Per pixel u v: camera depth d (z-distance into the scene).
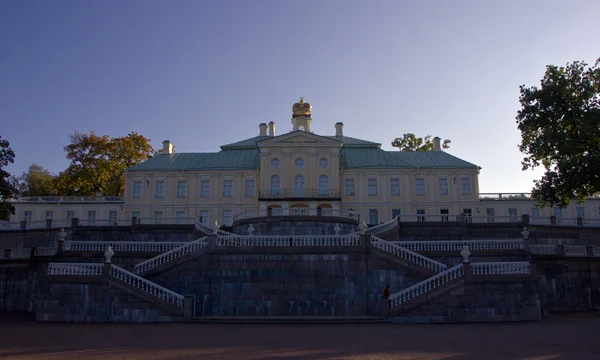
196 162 63.03
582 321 26.19
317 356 16.64
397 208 59.41
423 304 25.67
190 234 42.50
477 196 59.44
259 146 59.97
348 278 28.64
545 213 60.25
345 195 59.91
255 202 59.72
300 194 58.88
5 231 47.16
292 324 25.02
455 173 59.94
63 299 26.48
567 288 33.50
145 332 22.11
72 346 18.59
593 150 33.34
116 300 26.14
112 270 26.83
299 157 59.75
